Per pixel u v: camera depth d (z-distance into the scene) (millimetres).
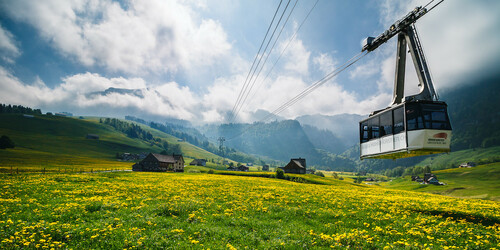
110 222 13711
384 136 24703
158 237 11539
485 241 12203
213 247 10578
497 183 151375
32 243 10000
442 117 20922
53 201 19609
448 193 127938
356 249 11141
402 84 23594
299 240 11984
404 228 15281
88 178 43625
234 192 31953
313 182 87750
